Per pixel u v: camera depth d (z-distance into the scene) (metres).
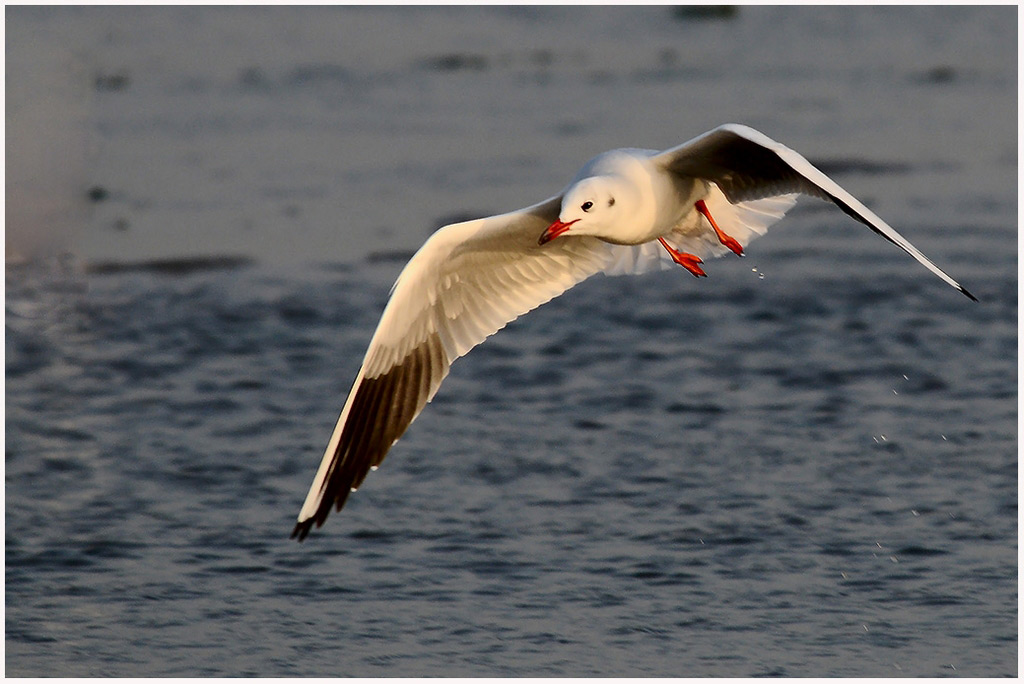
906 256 17.92
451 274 8.71
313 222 18.98
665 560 10.70
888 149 21.42
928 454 12.62
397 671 9.21
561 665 9.26
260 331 16.05
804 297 16.75
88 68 25.11
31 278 17.42
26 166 20.19
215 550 11.01
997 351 15.16
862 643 9.51
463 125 22.52
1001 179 20.31
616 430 13.29
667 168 8.59
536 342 15.64
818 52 27.12
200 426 13.56
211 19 28.95
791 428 13.28
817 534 11.12
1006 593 10.20
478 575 10.53
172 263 17.91
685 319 16.27
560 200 8.59
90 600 10.23
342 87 24.91
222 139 22.03
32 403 14.09
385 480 12.23
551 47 27.64
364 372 8.56
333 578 10.52
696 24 29.39
